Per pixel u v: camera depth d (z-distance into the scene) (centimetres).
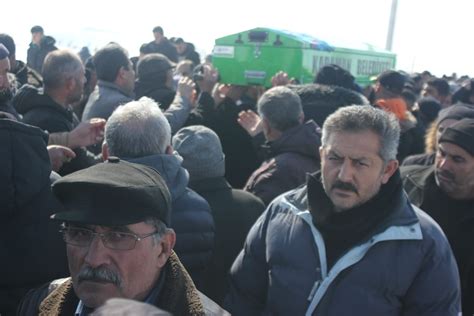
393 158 204
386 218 201
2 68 298
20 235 228
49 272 232
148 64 488
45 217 232
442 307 197
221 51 652
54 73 349
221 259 291
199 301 161
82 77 364
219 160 301
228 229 293
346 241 204
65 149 287
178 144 296
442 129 310
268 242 221
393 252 199
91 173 152
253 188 330
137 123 241
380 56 930
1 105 301
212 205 293
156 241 156
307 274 207
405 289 199
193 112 435
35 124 334
